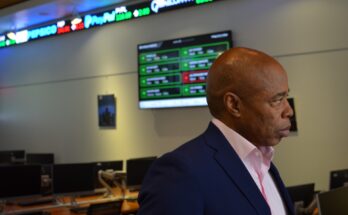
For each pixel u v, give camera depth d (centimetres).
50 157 627
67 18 640
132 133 569
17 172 377
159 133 543
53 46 670
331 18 430
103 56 604
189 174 86
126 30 579
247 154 97
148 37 555
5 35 730
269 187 107
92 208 330
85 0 555
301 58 446
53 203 415
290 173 448
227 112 99
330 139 428
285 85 96
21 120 712
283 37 456
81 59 632
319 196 179
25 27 694
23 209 383
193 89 502
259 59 97
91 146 615
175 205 83
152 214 84
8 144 732
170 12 536
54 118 665
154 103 533
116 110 587
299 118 445
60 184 402
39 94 687
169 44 523
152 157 489
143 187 92
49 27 664
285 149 452
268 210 91
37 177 387
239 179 91
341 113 423
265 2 469
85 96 625
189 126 516
